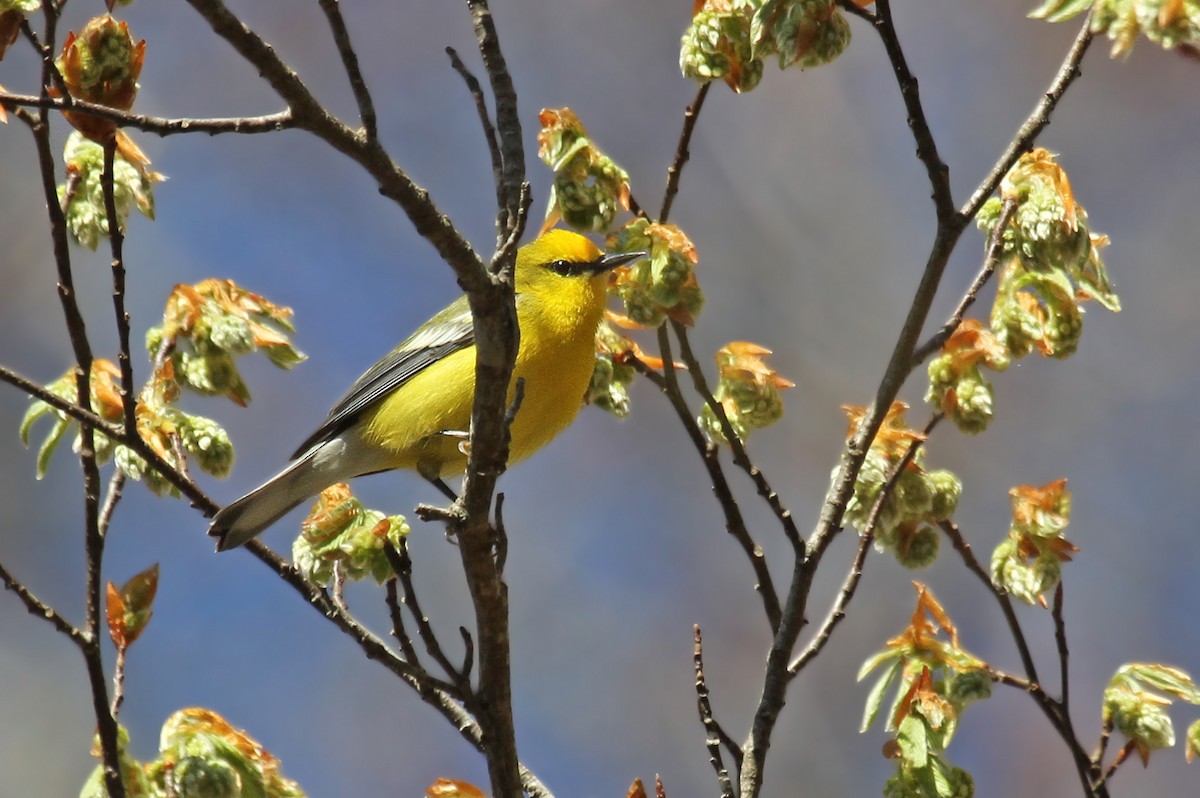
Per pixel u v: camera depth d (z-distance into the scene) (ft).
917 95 26.08
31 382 25.62
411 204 22.40
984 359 28.35
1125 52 21.99
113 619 26.37
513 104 26.04
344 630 26.13
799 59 26.13
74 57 23.26
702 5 28.27
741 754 27.48
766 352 30.76
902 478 29.37
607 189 29.27
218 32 20.07
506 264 23.88
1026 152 28.60
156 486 29.40
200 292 29.14
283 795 26.43
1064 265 27.84
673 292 28.58
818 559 28.37
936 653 28.14
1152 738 27.96
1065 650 28.86
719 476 29.53
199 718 26.71
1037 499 29.04
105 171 24.63
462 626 25.79
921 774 26.78
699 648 27.63
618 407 35.01
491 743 25.99
